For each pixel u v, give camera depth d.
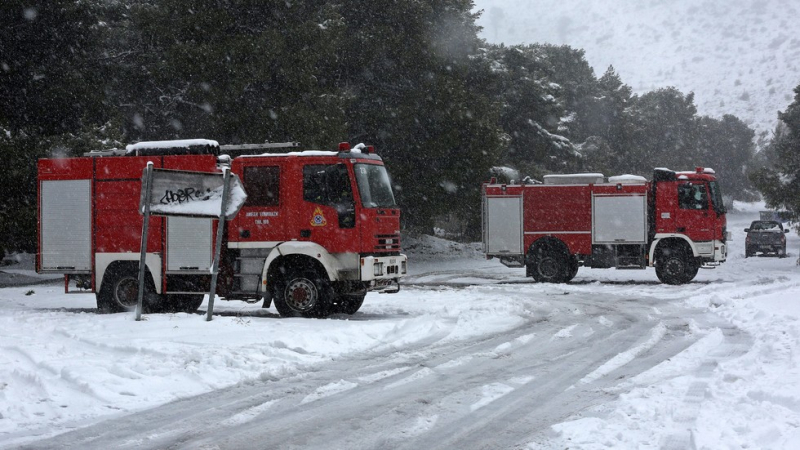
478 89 44.41
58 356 10.16
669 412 7.10
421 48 38.03
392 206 15.50
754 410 6.82
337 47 35.53
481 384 8.91
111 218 15.99
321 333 11.95
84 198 16.14
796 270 29.08
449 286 23.78
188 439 6.66
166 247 15.52
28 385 8.56
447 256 41.41
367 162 15.18
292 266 14.89
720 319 14.82
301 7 35.16
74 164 16.22
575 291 21.53
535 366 10.06
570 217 24.70
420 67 38.31
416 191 39.12
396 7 37.78
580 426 6.77
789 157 41.62
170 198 13.57
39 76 31.95
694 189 23.86
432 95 38.09
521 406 7.80
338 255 14.72
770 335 11.51
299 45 33.25
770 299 17.31
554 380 9.11
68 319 14.13
